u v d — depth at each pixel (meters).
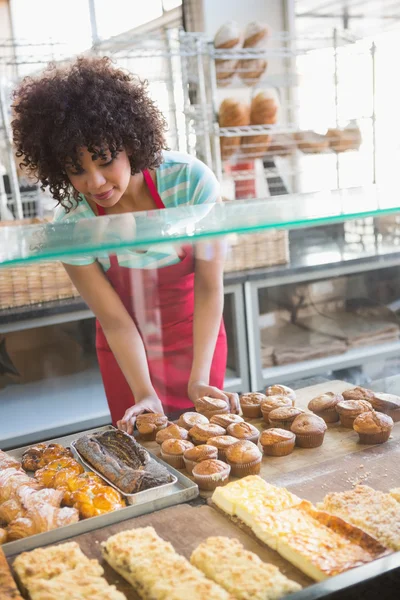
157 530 1.16
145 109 1.55
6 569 1.01
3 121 2.75
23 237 1.33
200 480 1.30
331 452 1.45
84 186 1.54
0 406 2.38
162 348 1.77
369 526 1.12
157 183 1.76
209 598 0.93
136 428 1.63
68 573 1.01
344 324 2.36
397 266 2.23
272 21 3.96
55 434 2.32
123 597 0.96
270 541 1.09
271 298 2.44
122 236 1.31
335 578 0.97
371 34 3.78
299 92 3.83
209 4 3.81
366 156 3.59
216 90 3.35
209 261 1.75
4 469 1.38
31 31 3.71
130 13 3.82
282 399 1.65
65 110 1.43
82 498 1.23
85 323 2.45
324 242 2.25
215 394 1.74
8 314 2.24
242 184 3.40
